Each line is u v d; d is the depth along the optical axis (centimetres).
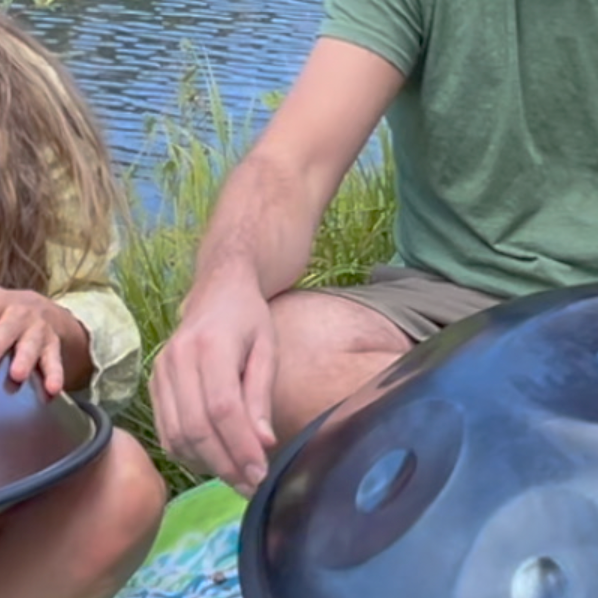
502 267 161
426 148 165
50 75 158
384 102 161
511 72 157
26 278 150
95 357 148
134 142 318
